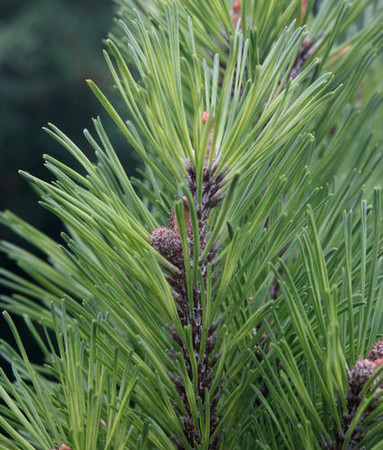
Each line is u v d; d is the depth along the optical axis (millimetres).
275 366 686
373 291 654
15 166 4207
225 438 675
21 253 835
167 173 756
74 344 631
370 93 905
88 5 4371
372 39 801
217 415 685
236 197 674
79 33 4289
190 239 669
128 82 653
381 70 906
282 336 650
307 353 633
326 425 651
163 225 708
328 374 629
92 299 746
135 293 680
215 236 655
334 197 730
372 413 632
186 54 776
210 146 671
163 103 653
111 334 669
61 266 835
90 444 629
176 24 652
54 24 4258
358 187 730
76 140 4320
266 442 686
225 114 666
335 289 609
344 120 788
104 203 664
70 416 638
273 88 665
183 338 667
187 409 681
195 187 668
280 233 669
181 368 668
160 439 680
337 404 650
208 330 677
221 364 662
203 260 664
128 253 664
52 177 4277
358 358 653
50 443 663
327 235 712
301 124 661
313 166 802
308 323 635
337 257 695
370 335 662
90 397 623
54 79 4320
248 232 669
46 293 820
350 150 839
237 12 787
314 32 807
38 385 668
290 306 628
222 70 790
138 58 667
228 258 656
